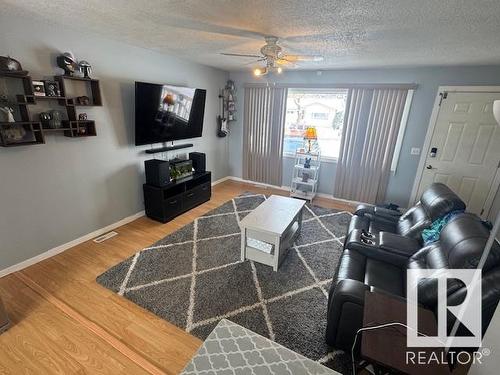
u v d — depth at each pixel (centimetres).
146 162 351
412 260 210
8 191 230
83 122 269
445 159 377
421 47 257
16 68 209
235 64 418
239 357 141
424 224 246
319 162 472
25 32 220
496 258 144
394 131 391
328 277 255
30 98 221
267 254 263
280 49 248
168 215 362
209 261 274
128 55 310
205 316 203
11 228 237
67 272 247
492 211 365
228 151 562
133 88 325
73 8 193
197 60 394
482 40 224
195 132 434
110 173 321
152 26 232
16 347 171
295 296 229
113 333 185
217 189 511
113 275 246
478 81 337
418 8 165
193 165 436
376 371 129
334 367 166
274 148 500
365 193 441
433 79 359
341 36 233
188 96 389
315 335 190
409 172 407
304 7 172
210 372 132
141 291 227
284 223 266
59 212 273
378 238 243
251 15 191
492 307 133
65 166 271
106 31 253
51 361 163
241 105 514
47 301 211
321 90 443
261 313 209
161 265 264
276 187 525
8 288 223
